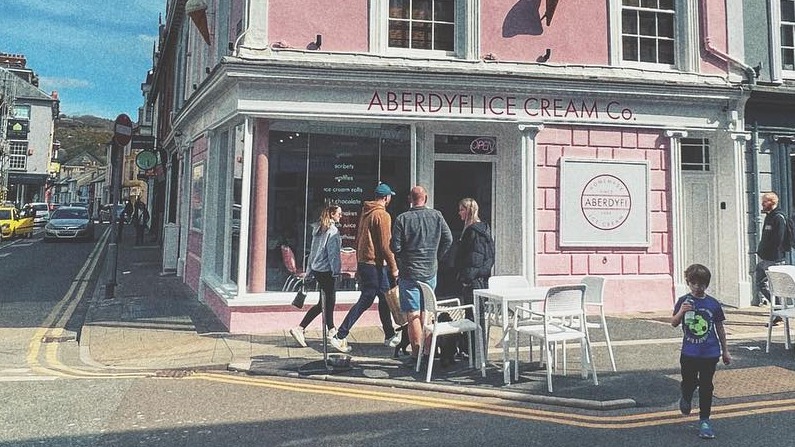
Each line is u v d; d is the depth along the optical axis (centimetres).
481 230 668
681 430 463
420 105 909
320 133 900
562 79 946
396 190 924
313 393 567
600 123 983
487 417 496
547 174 968
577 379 605
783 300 745
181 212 1489
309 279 772
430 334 639
